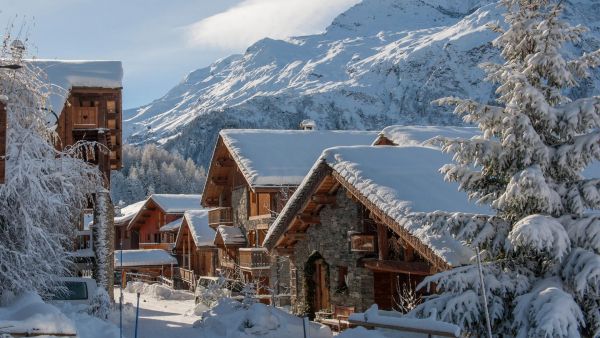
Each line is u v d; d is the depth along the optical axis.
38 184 17.67
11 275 17.34
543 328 11.62
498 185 14.38
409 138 28.75
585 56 13.69
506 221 13.82
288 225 25.64
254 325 19.83
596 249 12.82
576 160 13.15
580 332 12.77
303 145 37.66
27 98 19.36
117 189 144.12
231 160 41.19
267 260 36.34
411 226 16.67
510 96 13.80
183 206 66.50
